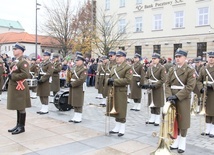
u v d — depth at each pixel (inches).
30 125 289.0
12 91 252.2
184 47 1115.3
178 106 215.6
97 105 435.2
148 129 286.7
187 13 1103.0
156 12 1202.0
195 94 322.3
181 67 220.8
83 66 311.1
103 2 1379.2
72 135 255.0
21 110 257.0
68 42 1266.0
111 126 292.2
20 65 250.2
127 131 275.7
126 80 251.0
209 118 269.6
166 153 172.9
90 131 270.2
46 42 1961.1
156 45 1208.8
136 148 221.0
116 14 1328.7
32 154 203.6
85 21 1346.0
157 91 307.4
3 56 567.5
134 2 1273.4
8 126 282.5
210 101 263.9
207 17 1051.9
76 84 301.4
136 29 1274.6
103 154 206.1
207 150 223.5
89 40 1220.5
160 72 310.3
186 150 222.5
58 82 438.3
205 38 1054.4
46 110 354.9
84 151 212.2
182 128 214.1
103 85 442.3
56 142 233.1
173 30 1149.1
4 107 390.9
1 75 452.8
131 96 394.3
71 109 381.4
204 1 1052.5
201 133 275.4
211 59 269.0
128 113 377.4
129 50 1284.4
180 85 218.5
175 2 1135.0
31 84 344.8
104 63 466.3
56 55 446.0
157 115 309.4
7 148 216.2
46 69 353.4
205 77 271.3
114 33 1282.0
